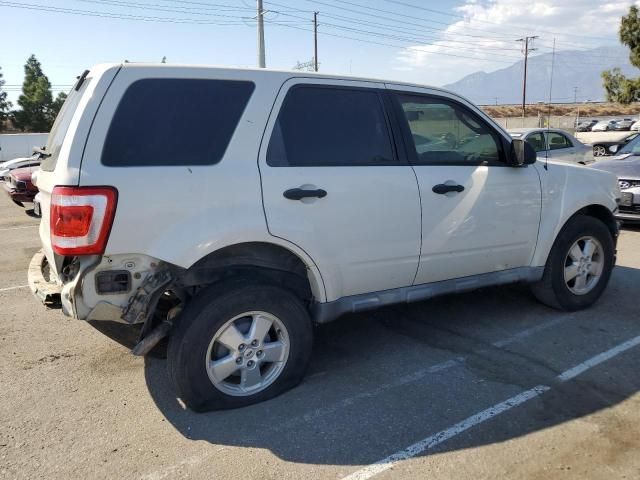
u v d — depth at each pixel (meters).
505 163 4.52
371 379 3.88
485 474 2.82
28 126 65.31
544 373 3.93
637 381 3.79
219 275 3.39
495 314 5.14
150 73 3.22
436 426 3.27
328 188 3.59
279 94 3.54
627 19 26.73
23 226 10.67
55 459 2.98
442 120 4.25
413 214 3.96
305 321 3.61
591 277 5.24
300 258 3.57
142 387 3.81
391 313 5.19
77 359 4.28
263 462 2.94
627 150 10.02
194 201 3.19
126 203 3.04
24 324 5.06
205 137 3.30
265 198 3.38
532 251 4.74
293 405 3.52
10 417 3.42
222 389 3.41
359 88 3.88
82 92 3.38
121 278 3.13
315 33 43.69
